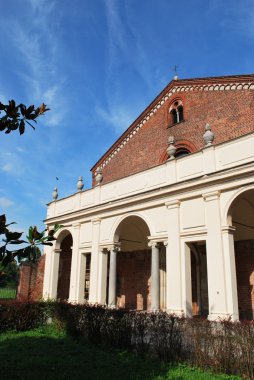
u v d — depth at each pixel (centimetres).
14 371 792
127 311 1038
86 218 1983
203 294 1747
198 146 1873
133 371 785
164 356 877
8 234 308
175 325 876
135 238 2064
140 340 959
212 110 1864
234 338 752
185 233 1415
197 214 1398
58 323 1355
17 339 1198
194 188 1420
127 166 2283
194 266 1822
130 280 2134
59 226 336
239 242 1661
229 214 1300
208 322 816
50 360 893
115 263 1748
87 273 2308
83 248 1964
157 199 1568
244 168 1251
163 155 2058
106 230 1833
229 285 1213
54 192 2375
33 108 374
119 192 1841
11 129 373
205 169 1428
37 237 328
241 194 1274
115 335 1041
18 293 2194
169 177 1578
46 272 2189
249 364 720
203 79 1934
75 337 1191
